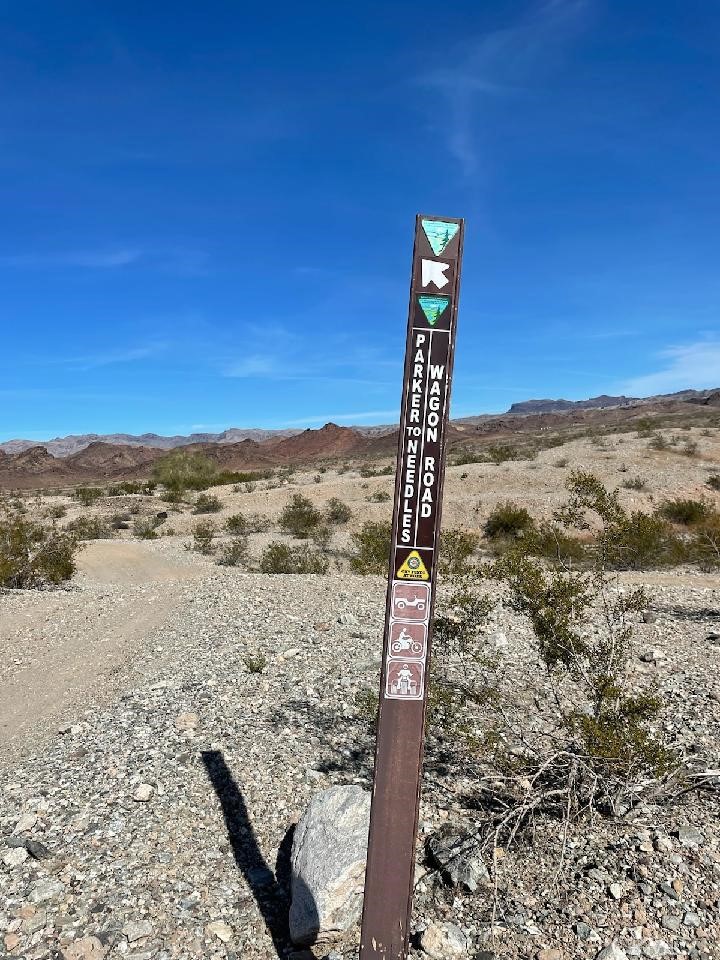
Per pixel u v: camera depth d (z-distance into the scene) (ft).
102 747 9.75
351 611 17.22
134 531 51.57
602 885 6.43
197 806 8.04
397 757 4.96
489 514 41.27
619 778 7.32
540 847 6.95
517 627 14.30
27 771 9.21
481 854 6.84
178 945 6.02
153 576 32.22
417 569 4.92
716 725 9.33
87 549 36.83
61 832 7.59
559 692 10.71
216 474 89.97
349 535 42.06
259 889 6.70
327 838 6.41
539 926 6.09
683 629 14.30
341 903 5.97
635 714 7.78
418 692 4.95
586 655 8.13
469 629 9.82
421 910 6.35
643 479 47.78
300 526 46.14
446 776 8.48
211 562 36.06
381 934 4.98
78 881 6.80
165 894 6.62
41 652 15.14
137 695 11.69
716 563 25.05
